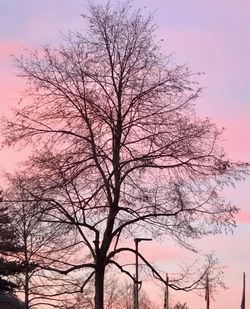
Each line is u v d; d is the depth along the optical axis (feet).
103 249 52.65
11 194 54.13
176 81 53.31
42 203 51.85
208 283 54.90
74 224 52.65
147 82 53.16
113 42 53.36
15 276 123.95
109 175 52.39
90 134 52.75
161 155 52.01
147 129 52.85
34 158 52.75
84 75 52.95
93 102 52.85
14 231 80.33
